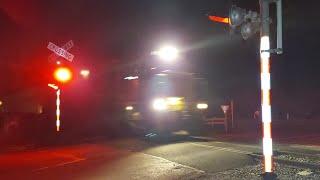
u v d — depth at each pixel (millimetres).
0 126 23172
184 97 19984
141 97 20547
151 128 19906
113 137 20109
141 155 14039
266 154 7980
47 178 10883
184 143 16484
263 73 7879
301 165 10445
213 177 10078
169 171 11172
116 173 11164
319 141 16234
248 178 9594
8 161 14062
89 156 14484
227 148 14320
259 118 31422
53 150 16656
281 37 7691
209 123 21656
